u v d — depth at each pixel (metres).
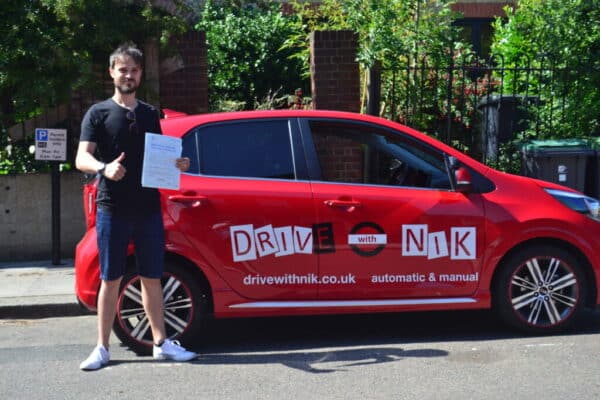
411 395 4.99
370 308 6.16
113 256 5.48
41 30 9.22
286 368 5.64
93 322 7.27
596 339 6.28
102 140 5.45
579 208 6.47
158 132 5.60
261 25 13.91
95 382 5.38
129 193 5.45
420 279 6.21
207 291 6.18
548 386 5.12
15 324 7.23
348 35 10.04
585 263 6.48
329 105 10.06
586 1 10.52
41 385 5.34
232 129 6.25
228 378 5.42
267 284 6.07
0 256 9.52
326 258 6.11
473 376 5.35
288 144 6.27
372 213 6.14
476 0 16.30
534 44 11.09
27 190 9.52
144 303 5.74
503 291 6.34
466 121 11.23
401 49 10.25
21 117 9.91
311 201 6.11
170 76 9.98
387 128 6.41
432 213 6.21
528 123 10.70
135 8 9.62
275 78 13.88
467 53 11.51
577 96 10.44
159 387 5.24
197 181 6.06
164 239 5.66
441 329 6.75
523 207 6.34
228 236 6.01
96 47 9.62
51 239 9.59
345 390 5.12
